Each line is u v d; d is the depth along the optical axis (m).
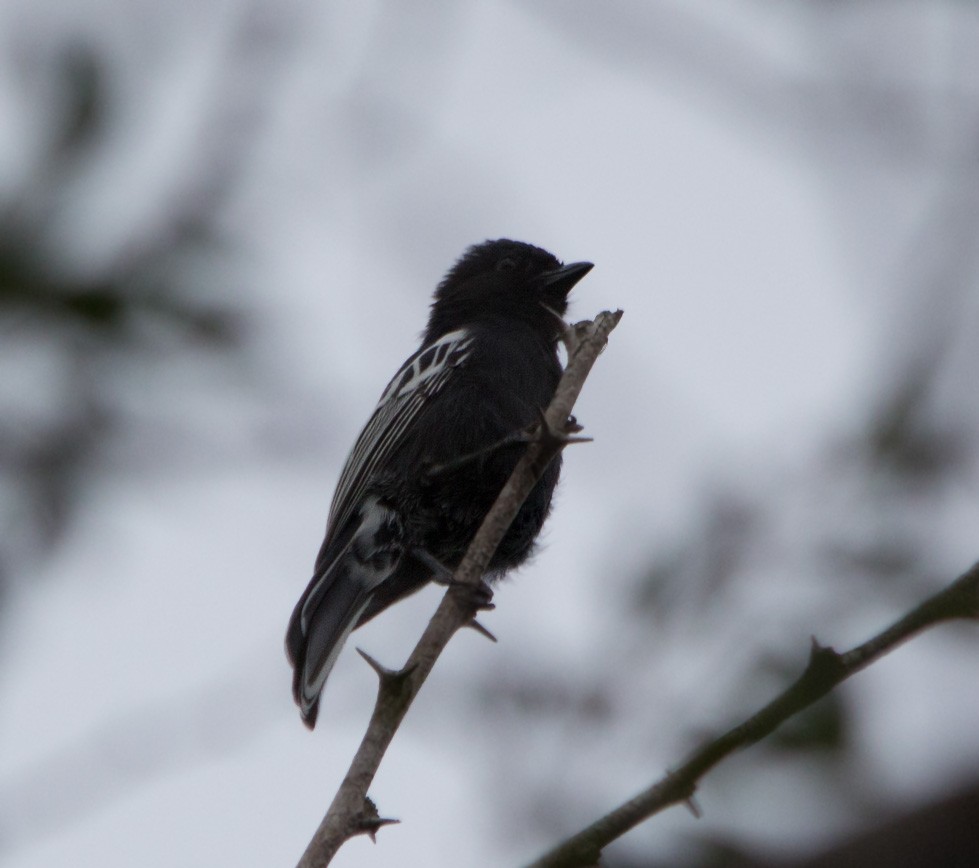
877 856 6.40
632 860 6.63
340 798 6.06
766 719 5.22
